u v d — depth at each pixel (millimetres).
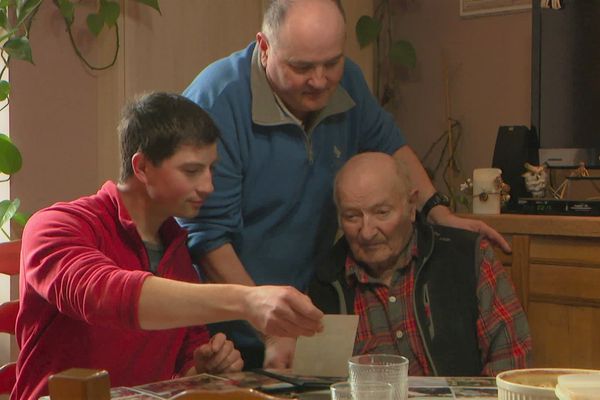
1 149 2941
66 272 1692
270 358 2104
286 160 2381
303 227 2480
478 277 2307
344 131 2531
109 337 1977
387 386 1391
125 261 2004
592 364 2812
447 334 2268
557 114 3188
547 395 1381
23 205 3188
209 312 1577
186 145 1971
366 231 2230
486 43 3811
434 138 3971
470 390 1664
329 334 1793
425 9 3979
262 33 2273
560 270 2846
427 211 2664
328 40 2154
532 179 3096
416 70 4004
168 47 3488
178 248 2135
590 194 3465
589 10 3109
